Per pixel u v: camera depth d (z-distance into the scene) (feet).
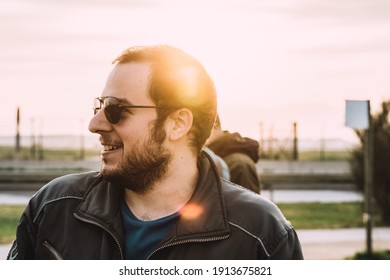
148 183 6.55
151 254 6.43
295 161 138.31
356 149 63.87
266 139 140.05
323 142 139.85
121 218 6.70
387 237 48.29
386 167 60.03
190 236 6.44
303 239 46.16
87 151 148.15
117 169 6.50
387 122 61.46
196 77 6.67
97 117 6.56
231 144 16.62
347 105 37.22
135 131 6.46
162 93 6.48
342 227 54.44
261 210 6.68
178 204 6.64
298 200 79.05
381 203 59.62
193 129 6.66
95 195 6.87
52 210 6.98
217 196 6.63
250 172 16.44
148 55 6.55
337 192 93.35
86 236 6.74
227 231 6.48
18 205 65.82
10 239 41.06
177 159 6.61
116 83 6.54
